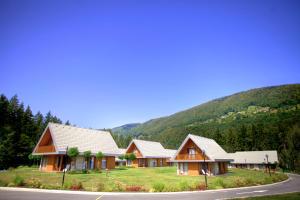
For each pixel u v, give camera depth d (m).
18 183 22.98
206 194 20.08
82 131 46.06
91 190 21.36
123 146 120.62
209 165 41.88
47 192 19.78
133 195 19.19
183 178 34.06
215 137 115.38
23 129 64.19
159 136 171.75
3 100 64.06
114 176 33.34
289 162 79.12
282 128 107.12
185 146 44.97
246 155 84.12
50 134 42.22
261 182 31.44
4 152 53.81
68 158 39.72
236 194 19.94
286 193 19.83
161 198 17.33
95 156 43.56
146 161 62.97
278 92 197.38
